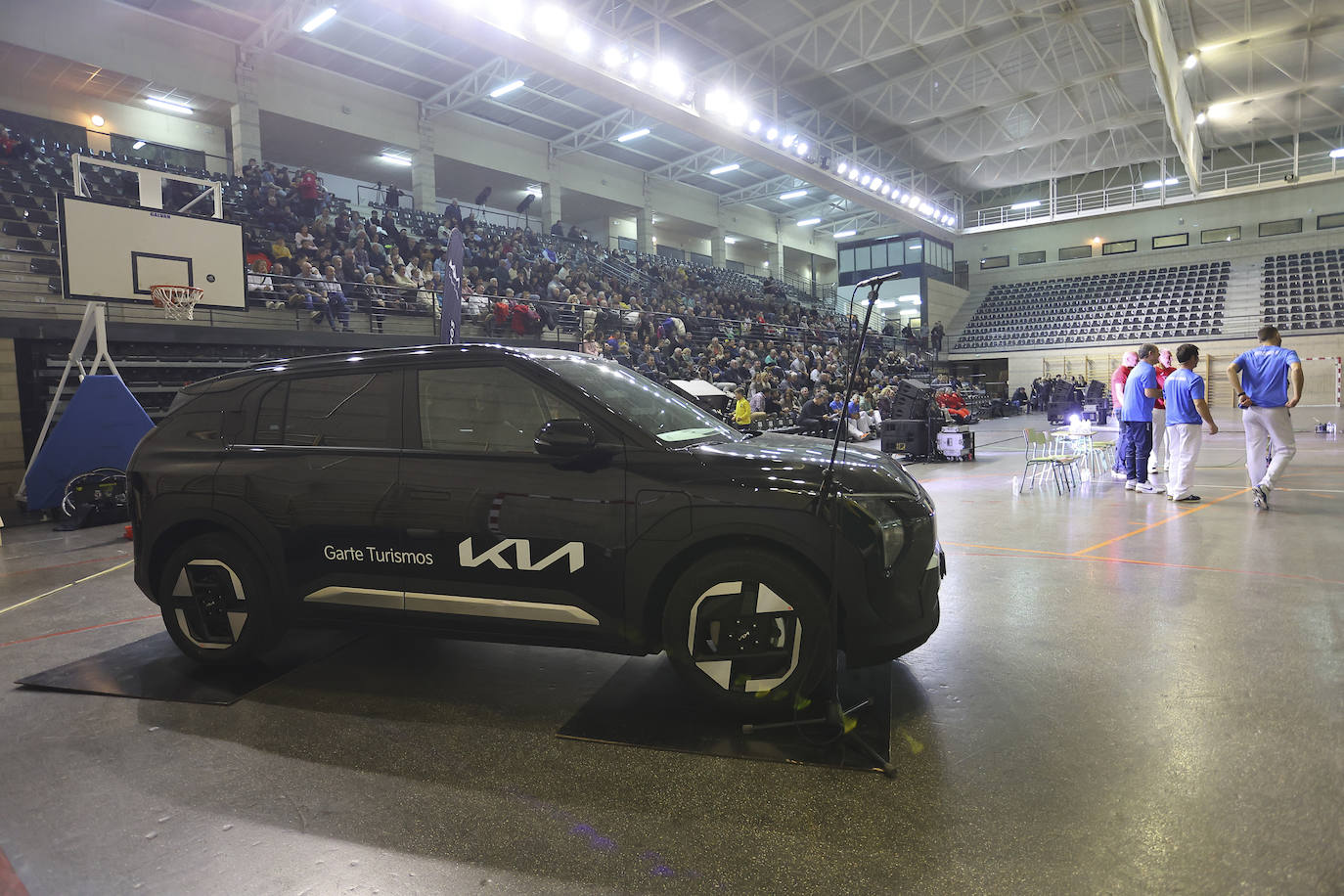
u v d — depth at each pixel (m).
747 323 26.58
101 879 2.05
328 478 3.36
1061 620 4.14
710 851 2.11
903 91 27.28
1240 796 2.31
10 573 6.18
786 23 21.73
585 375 3.37
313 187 17.73
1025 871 1.98
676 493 2.91
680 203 36.69
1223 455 12.78
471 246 22.41
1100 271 40.75
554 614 3.05
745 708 2.89
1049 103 28.77
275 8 20.19
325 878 2.03
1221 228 37.59
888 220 43.91
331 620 3.43
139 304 10.57
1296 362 7.19
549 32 15.98
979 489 9.81
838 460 3.10
